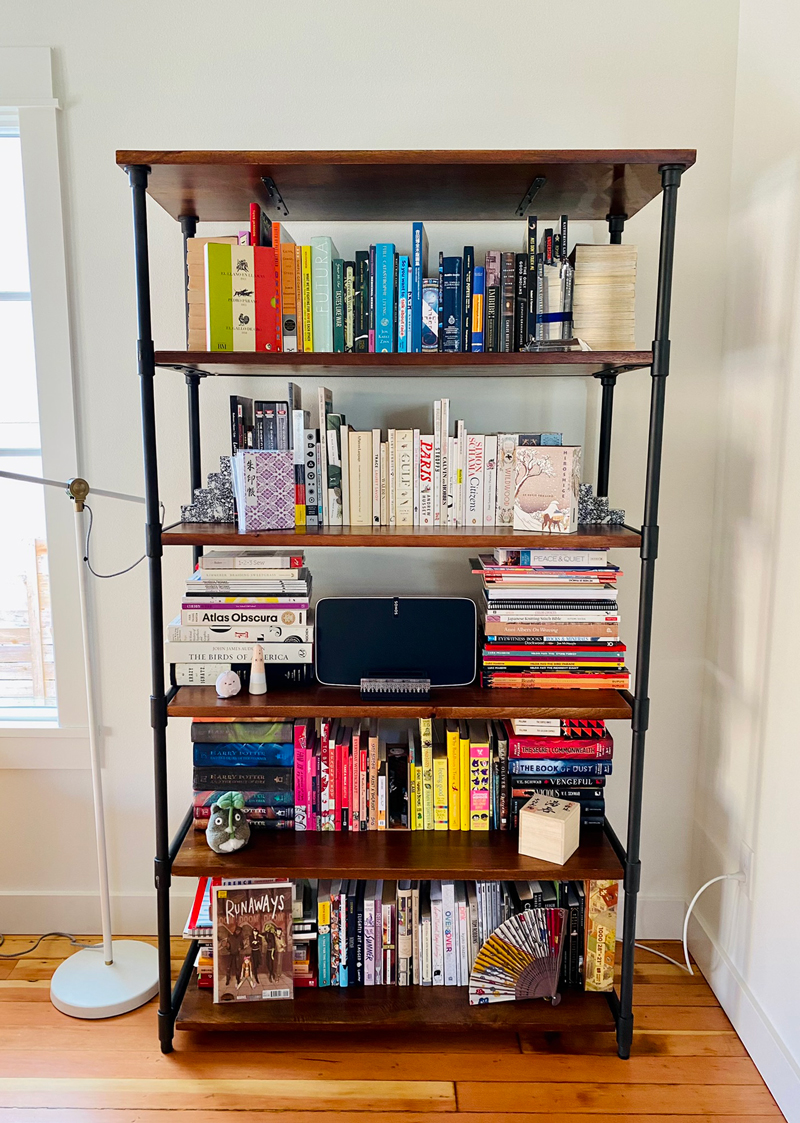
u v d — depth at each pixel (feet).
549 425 6.53
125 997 6.24
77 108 6.20
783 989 5.41
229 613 5.78
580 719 5.89
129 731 6.91
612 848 5.83
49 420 6.50
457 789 5.97
